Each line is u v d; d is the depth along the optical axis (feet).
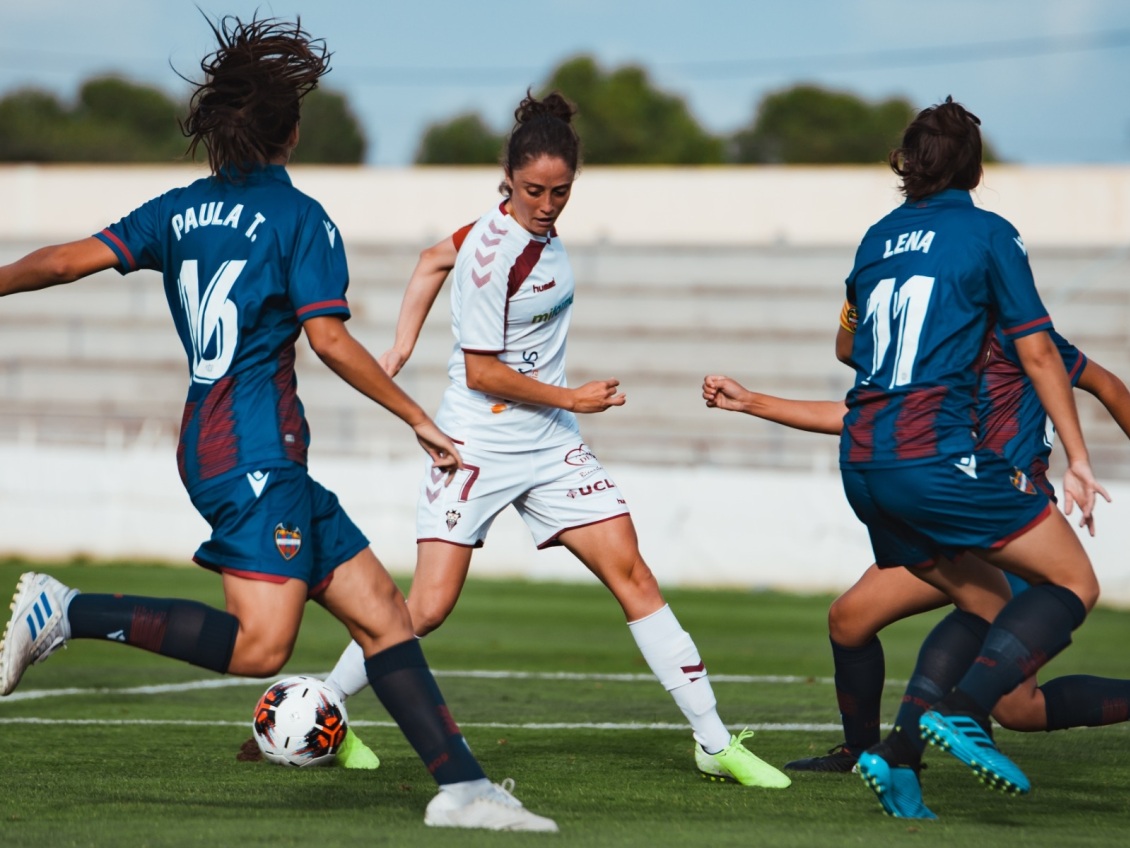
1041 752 55.62
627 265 239.30
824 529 163.63
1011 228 40.63
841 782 47.73
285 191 37.68
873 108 638.94
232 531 36.19
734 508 166.40
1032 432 47.65
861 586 49.21
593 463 49.98
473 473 49.70
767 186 267.39
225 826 36.58
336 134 634.43
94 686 79.00
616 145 581.94
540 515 49.96
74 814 38.88
